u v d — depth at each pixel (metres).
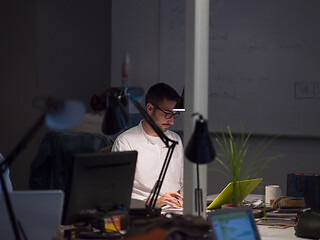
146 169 3.07
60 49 5.01
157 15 5.05
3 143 5.16
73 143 3.90
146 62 5.12
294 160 4.46
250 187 2.79
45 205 1.85
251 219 1.83
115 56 5.30
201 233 1.59
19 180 5.02
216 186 4.72
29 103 4.94
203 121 1.79
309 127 4.38
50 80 4.93
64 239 1.91
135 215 2.23
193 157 1.78
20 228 1.80
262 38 4.53
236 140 4.68
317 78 4.33
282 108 4.48
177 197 2.98
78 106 1.62
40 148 4.02
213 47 4.74
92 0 5.25
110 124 2.10
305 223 2.28
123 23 5.24
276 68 4.49
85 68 5.21
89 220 2.02
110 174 2.03
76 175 1.92
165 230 1.55
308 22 4.35
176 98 3.01
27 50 4.94
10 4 5.07
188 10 2.05
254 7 4.55
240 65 4.63
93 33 5.27
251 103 4.60
